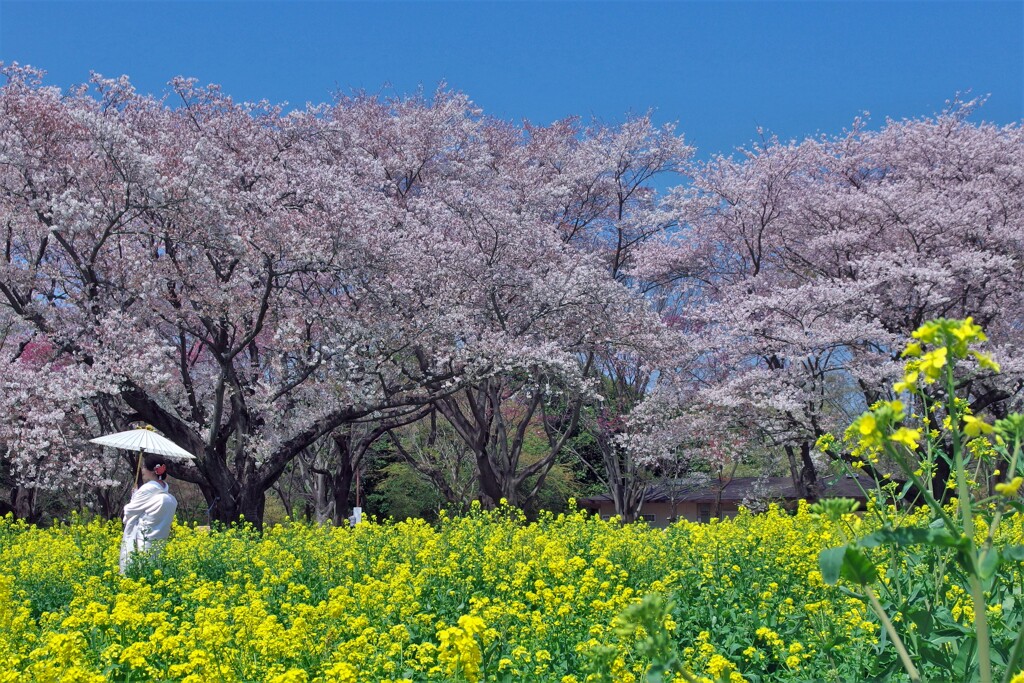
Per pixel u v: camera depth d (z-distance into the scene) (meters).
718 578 7.68
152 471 9.71
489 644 4.79
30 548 10.07
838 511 3.05
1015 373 17.53
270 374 18.61
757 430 19.88
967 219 19.69
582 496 33.91
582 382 18.73
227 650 4.83
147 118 18.67
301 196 17.59
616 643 4.86
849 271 21.22
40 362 18.00
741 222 22.73
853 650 4.49
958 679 3.11
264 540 11.02
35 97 15.91
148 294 15.89
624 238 26.27
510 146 27.45
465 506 25.31
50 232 15.15
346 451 23.00
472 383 18.44
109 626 5.43
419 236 19.80
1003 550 2.14
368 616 6.23
